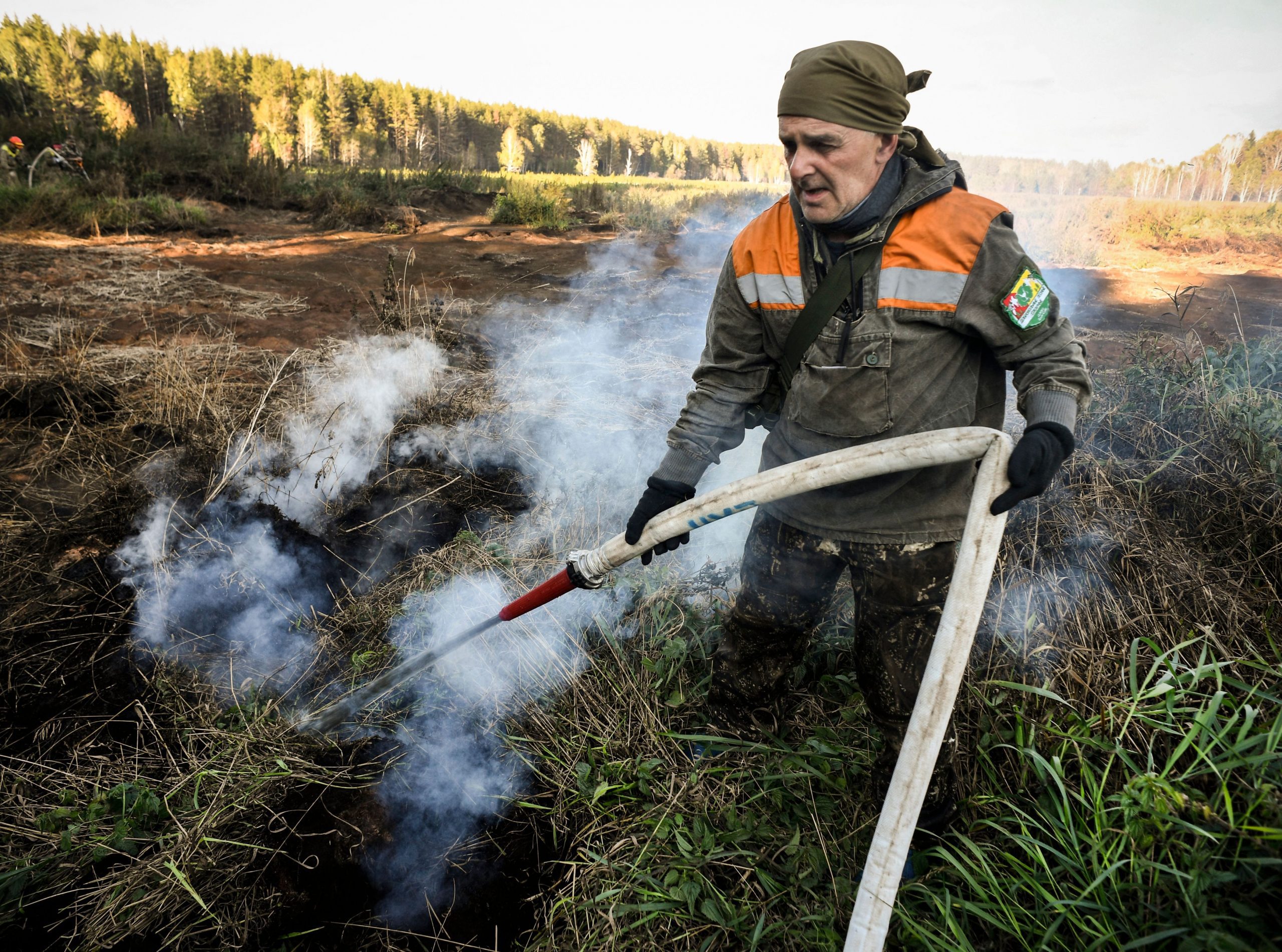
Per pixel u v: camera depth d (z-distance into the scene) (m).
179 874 1.72
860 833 1.86
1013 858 1.64
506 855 1.99
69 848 1.80
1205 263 10.15
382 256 8.82
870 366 1.49
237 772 1.99
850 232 1.46
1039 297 1.38
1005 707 2.00
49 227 9.35
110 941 1.69
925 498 1.57
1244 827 1.37
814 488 1.48
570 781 2.09
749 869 1.80
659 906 1.73
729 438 1.78
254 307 6.03
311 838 1.92
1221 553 2.41
